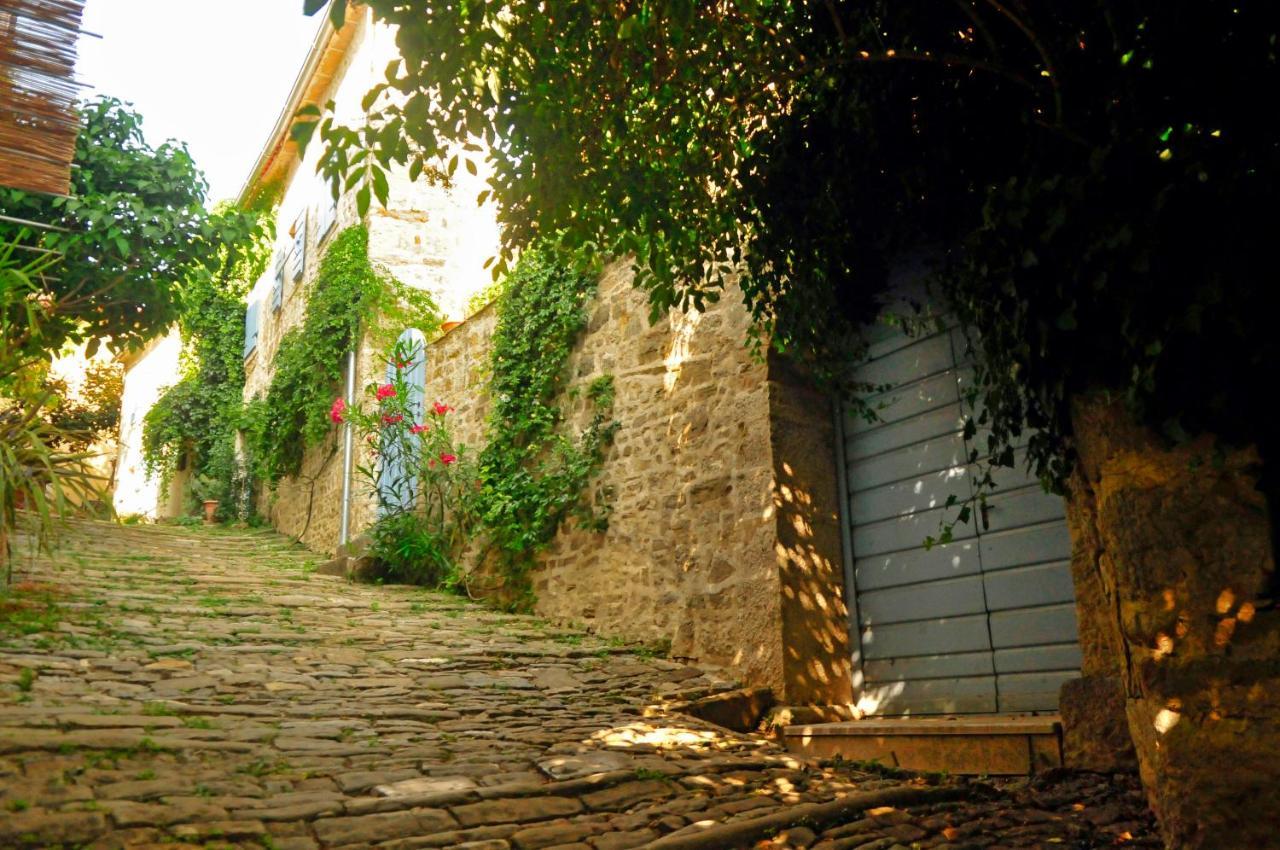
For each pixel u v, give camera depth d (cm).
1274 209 295
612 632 732
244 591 739
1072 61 359
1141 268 319
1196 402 315
